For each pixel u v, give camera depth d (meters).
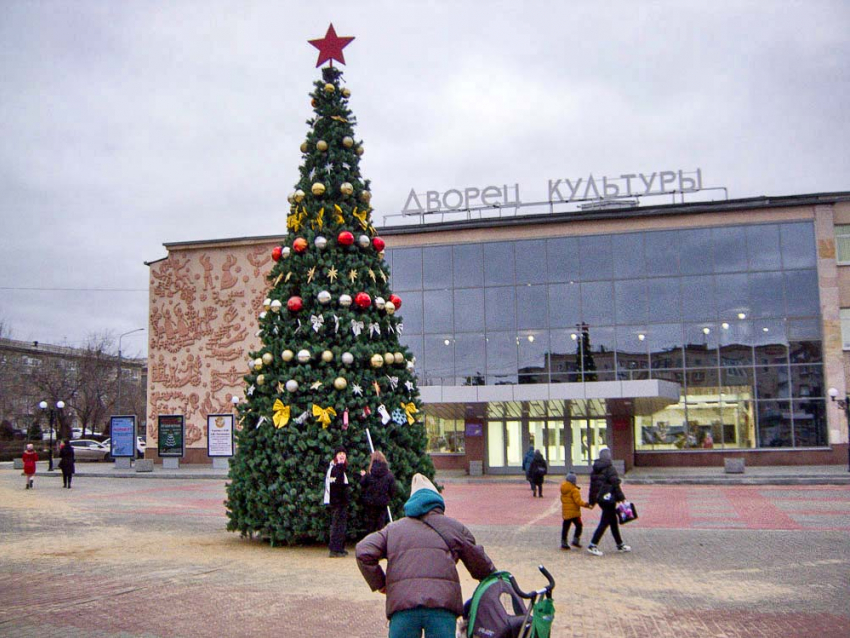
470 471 38.16
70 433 65.31
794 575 11.68
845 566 12.42
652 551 14.17
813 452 36.97
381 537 5.42
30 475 28.19
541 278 40.00
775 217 38.34
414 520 5.48
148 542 14.18
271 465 13.95
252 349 41.69
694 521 18.84
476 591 5.62
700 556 13.55
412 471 14.56
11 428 63.00
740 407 37.84
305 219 15.20
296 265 14.81
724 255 38.59
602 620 8.84
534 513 21.31
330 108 15.49
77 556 12.45
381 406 14.23
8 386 63.56
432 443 41.06
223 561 12.14
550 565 12.70
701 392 38.25
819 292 37.66
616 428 37.62
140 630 7.88
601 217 39.56
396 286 41.34
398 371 14.95
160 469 40.16
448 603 5.13
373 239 15.39
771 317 37.94
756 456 37.41
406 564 5.22
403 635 5.09
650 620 8.84
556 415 38.41
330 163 15.34
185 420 42.16
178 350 42.69
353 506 13.75
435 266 41.09
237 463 14.49
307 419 13.91
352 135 15.61
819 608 9.47
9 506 21.06
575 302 39.56
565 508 14.39
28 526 16.45
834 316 37.41
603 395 32.84
